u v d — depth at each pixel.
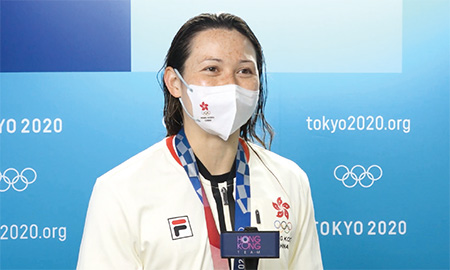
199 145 2.15
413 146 3.55
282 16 3.54
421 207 3.54
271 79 3.53
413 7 3.54
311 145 3.54
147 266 1.99
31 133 3.46
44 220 3.47
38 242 3.47
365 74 3.55
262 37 3.53
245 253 1.86
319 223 3.53
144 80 3.50
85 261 2.00
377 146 3.55
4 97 3.46
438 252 3.54
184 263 1.99
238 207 2.11
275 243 1.87
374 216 3.54
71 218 3.48
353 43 3.54
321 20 3.54
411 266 3.54
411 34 3.55
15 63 3.47
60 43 3.48
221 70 2.08
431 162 3.55
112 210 2.01
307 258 2.20
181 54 2.13
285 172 2.24
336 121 3.54
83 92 3.48
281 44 3.53
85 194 3.48
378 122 3.54
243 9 3.53
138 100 3.50
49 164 3.47
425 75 3.55
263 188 2.16
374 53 3.55
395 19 3.54
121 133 3.50
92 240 2.01
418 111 3.55
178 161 2.14
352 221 3.54
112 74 3.49
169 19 3.51
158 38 3.51
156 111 3.51
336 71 3.54
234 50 2.07
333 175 3.54
